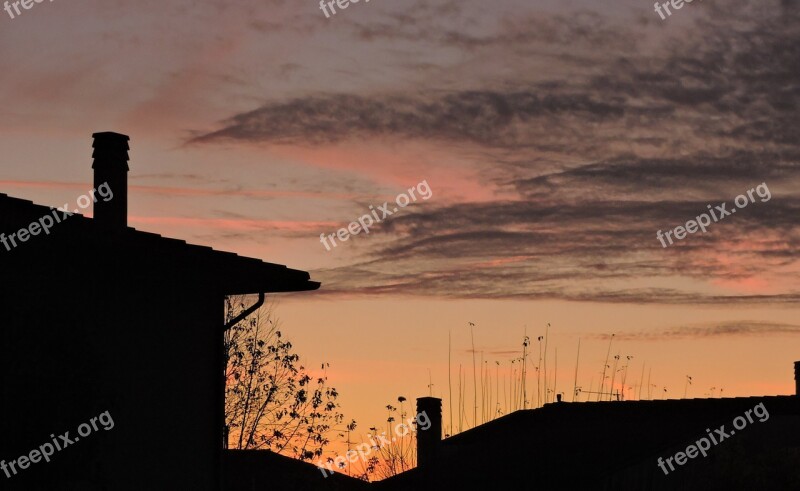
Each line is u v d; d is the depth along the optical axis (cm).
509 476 1969
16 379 1191
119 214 1566
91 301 1462
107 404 1280
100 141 1576
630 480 1944
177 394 1590
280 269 1677
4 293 1225
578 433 2253
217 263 1573
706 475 2094
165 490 1548
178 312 1609
